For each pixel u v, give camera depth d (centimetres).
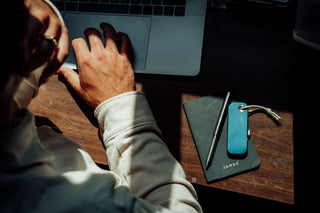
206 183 61
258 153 62
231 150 61
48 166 36
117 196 36
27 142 32
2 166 29
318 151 75
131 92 58
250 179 60
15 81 25
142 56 67
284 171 61
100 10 70
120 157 54
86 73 60
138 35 68
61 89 68
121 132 54
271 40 71
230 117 63
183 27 67
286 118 64
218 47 71
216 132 62
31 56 44
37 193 30
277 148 62
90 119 66
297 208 78
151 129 56
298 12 66
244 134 61
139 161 51
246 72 69
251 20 73
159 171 51
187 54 66
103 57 61
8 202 28
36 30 44
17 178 30
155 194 48
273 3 68
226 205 130
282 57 70
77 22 70
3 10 23
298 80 68
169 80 69
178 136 64
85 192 34
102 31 68
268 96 67
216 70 69
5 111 27
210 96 67
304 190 78
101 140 64
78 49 62
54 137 51
